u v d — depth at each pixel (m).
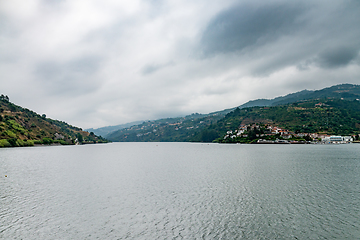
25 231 22.41
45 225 23.75
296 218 25.02
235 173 53.97
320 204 29.56
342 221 24.23
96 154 129.38
